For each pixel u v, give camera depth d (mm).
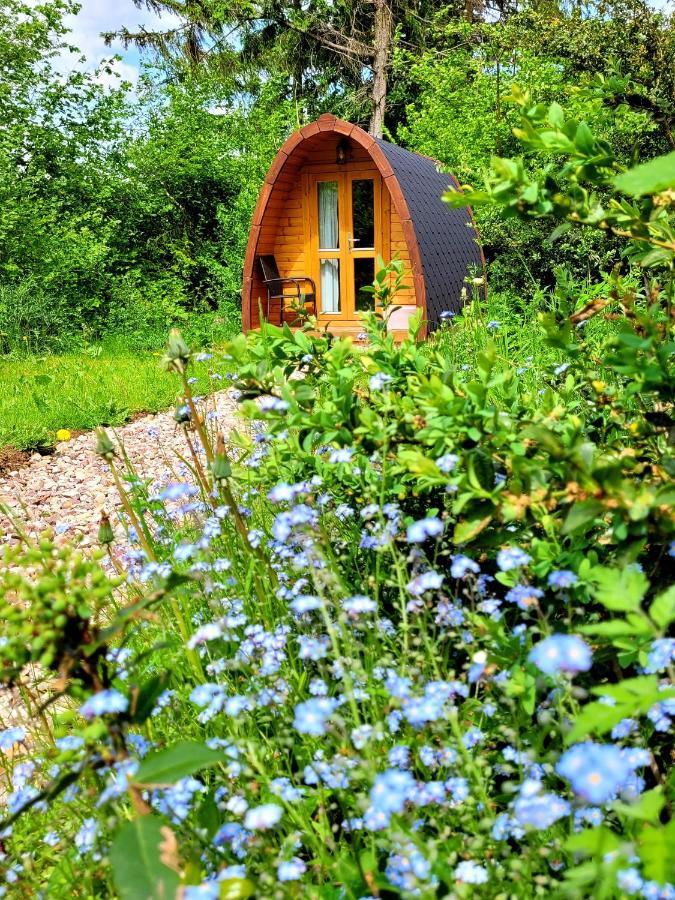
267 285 12781
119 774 1516
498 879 1575
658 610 1278
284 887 1528
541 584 2133
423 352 3016
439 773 1872
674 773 1592
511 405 2596
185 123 17781
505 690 1833
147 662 2336
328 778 1738
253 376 2699
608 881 1150
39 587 1470
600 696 1796
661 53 9719
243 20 21406
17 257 14820
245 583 2643
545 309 6762
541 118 2182
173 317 15148
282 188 12383
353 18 21781
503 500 1894
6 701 2969
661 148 7477
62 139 17016
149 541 3246
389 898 1628
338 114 23094
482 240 11055
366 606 1866
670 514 1753
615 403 2551
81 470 6719
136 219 17438
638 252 2373
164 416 8414
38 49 17281
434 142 15156
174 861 1235
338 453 2396
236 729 1976
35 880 1833
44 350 13406
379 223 12398
